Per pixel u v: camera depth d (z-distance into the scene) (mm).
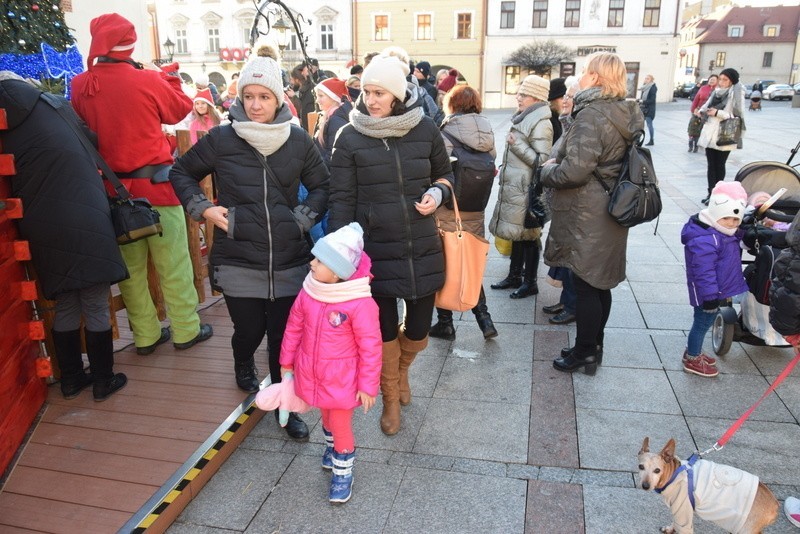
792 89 42344
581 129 3383
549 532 2541
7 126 2949
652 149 14703
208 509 2727
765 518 2203
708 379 3744
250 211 2971
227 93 11250
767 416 3326
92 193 3055
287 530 2594
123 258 3379
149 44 11273
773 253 3742
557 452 3066
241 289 3053
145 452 2969
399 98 2869
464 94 4160
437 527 2586
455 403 3557
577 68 38875
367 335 2602
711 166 8422
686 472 2281
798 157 11930
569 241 3607
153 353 4020
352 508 2717
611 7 37625
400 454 3098
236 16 39625
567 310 4637
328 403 2617
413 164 2963
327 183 3240
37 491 2699
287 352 2750
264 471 2992
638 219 3381
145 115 3494
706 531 2518
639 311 4781
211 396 3479
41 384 3367
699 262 3607
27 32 3582
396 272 3012
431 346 4309
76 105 3453
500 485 2838
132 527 2463
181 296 3959
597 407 3461
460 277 3238
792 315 2506
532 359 4070
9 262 3010
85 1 9375
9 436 2887
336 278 2635
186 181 3041
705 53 65125
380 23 39188
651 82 15438
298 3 39250
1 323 2873
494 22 38531
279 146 2957
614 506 2678
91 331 3320
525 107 4684
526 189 4777
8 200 2965
